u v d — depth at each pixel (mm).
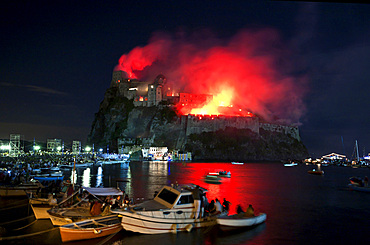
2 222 20531
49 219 21375
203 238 18141
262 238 18906
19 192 29484
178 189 19672
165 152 166125
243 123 197125
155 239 17578
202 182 55688
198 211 19250
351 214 27172
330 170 118625
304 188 48562
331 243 18484
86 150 180125
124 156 154000
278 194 40344
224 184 53062
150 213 17797
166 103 197750
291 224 22906
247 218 20656
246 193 40875
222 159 177375
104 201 21562
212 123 190000
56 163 80000
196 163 137375
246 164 140875
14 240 17031
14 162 78312
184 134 186750
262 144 194500
